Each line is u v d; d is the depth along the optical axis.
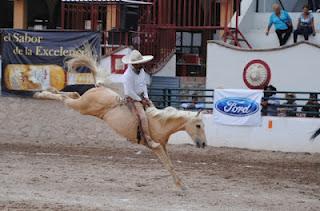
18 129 31.30
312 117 28.80
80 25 36.72
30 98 31.92
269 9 37.94
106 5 34.69
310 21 34.09
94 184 19.92
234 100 29.36
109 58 32.00
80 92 31.64
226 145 29.53
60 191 18.53
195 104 30.80
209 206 17.09
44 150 27.47
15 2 39.22
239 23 36.47
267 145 28.92
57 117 31.08
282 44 34.59
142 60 18.66
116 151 27.67
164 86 34.97
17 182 19.77
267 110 29.14
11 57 32.50
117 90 20.41
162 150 18.98
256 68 32.78
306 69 32.28
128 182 20.52
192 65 37.47
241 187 20.39
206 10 36.72
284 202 18.20
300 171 24.03
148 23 35.50
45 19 41.19
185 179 21.36
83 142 29.94
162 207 16.59
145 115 18.88
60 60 31.89
